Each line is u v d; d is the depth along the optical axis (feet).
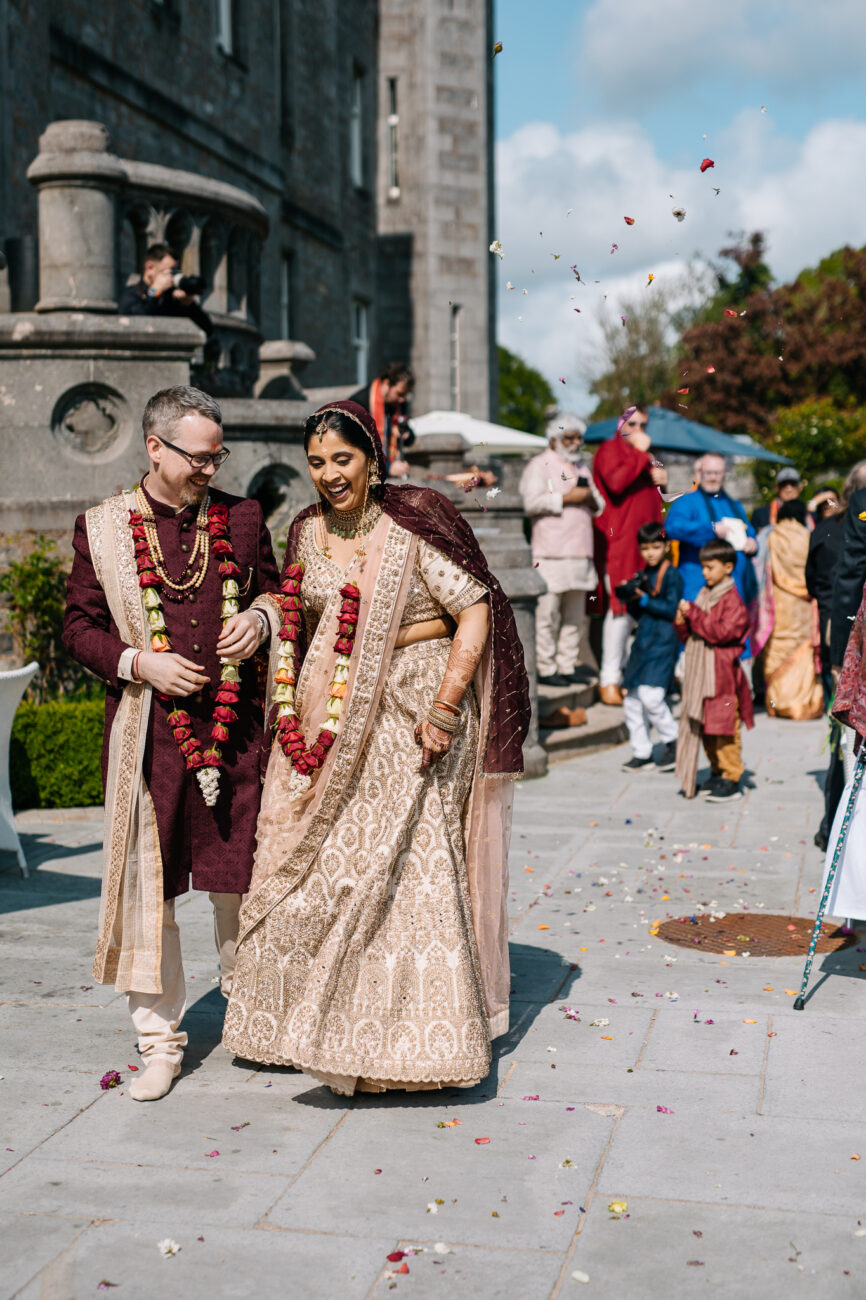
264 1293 8.82
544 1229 9.65
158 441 12.19
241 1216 9.86
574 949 16.69
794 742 33.81
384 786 12.29
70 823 23.77
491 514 33.55
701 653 25.99
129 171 32.35
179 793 12.16
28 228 38.01
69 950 16.44
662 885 19.88
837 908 15.20
